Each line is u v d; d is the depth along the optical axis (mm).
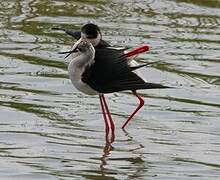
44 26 21094
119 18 21906
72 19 21703
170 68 18500
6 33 20438
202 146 14320
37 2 22969
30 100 16266
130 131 15023
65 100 16406
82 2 23203
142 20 21828
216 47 20047
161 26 21422
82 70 14195
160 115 15828
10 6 22516
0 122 15086
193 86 17500
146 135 14836
